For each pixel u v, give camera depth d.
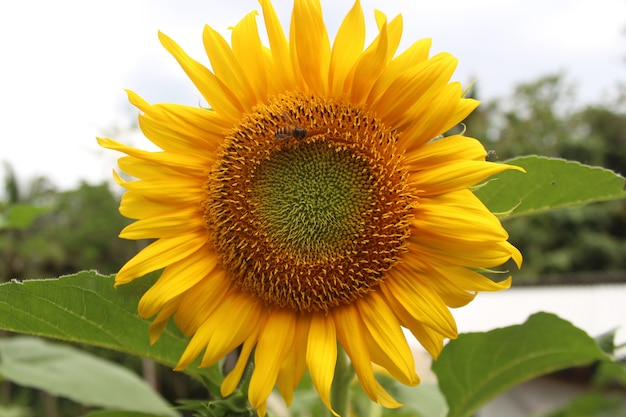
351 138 0.27
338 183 0.27
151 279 0.27
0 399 1.72
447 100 0.24
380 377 0.42
